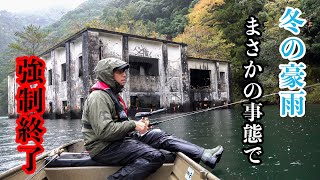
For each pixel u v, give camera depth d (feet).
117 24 148.77
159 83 66.33
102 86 8.38
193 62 76.84
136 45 62.28
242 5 116.06
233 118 49.42
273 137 25.13
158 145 10.21
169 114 64.08
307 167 14.78
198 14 122.52
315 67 87.30
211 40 103.04
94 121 7.86
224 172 14.39
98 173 8.80
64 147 13.73
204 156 10.02
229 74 85.92
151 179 9.42
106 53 57.06
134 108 60.70
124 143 8.41
